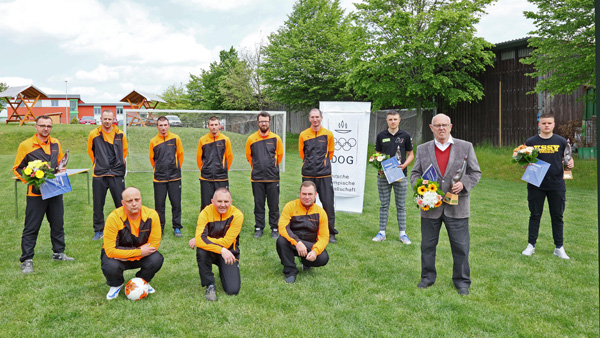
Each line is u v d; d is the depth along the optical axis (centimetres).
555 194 459
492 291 369
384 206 540
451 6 1523
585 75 1068
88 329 298
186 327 301
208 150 577
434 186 356
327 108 677
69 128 2189
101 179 538
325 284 386
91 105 4938
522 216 675
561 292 366
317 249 395
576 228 594
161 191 572
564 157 454
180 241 538
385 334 291
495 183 1047
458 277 371
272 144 561
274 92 2347
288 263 396
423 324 307
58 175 432
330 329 299
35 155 442
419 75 1584
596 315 322
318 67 2112
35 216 422
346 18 2169
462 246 365
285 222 400
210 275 362
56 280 393
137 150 1315
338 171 684
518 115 1584
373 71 1614
